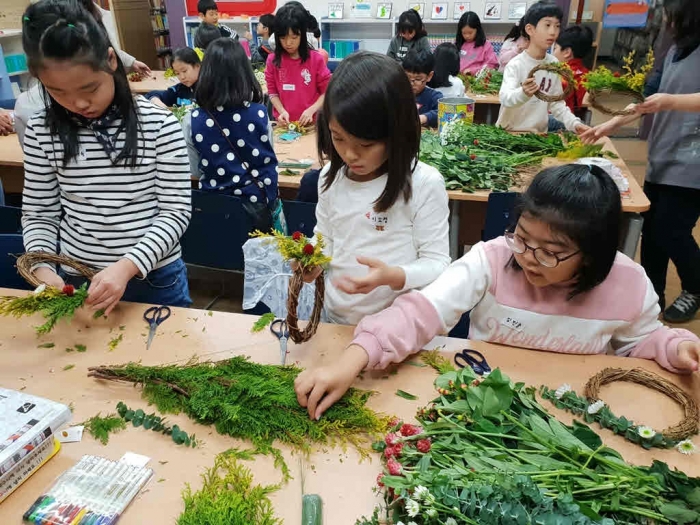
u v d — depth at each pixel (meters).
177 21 6.65
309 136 3.13
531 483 0.71
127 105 1.30
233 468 0.84
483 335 1.28
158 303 1.58
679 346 1.07
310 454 0.88
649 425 0.94
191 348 1.15
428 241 1.29
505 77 2.91
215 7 5.01
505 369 1.09
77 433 0.92
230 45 2.04
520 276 1.19
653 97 2.01
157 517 0.77
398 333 1.07
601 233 0.96
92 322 1.25
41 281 1.21
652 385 1.03
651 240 2.52
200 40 3.96
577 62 3.40
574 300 1.16
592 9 5.55
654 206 2.45
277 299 1.76
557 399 0.98
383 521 0.76
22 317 1.26
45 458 0.86
